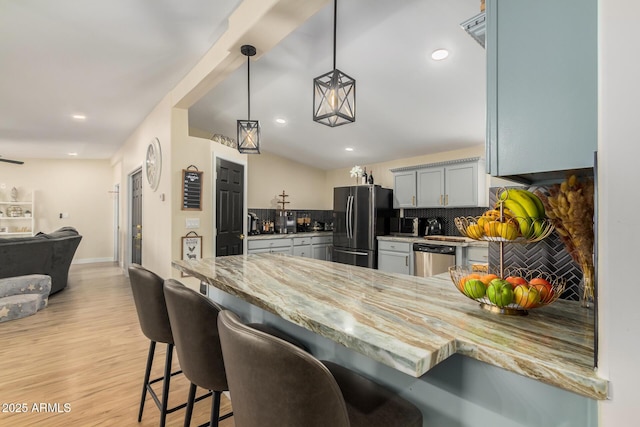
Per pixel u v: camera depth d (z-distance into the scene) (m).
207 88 3.05
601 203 0.59
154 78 3.27
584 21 0.69
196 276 1.63
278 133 5.02
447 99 3.32
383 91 3.33
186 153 3.73
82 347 2.69
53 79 3.11
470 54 2.61
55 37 2.44
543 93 0.74
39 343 2.76
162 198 3.90
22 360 2.45
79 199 7.25
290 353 0.65
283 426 0.69
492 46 0.82
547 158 0.73
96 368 2.35
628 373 0.56
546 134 0.74
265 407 0.70
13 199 6.61
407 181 4.95
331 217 6.71
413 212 5.15
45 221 6.93
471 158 4.19
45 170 6.96
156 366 2.39
